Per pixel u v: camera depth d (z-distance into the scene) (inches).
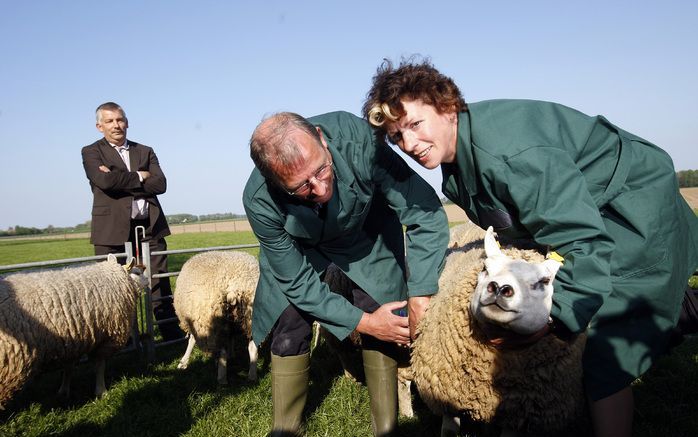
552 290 92.8
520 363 108.3
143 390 185.6
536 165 87.4
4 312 153.2
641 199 98.8
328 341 179.5
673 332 112.5
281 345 128.6
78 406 178.1
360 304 132.7
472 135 93.8
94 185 247.1
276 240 113.9
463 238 182.1
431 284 114.3
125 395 182.2
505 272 93.9
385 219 129.7
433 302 124.6
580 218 87.4
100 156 245.9
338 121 113.7
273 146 90.3
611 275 100.2
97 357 189.6
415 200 116.3
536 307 91.3
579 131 95.2
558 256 93.6
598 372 101.9
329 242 123.6
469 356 111.7
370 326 117.8
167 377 203.5
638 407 148.4
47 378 205.9
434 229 116.6
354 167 109.4
